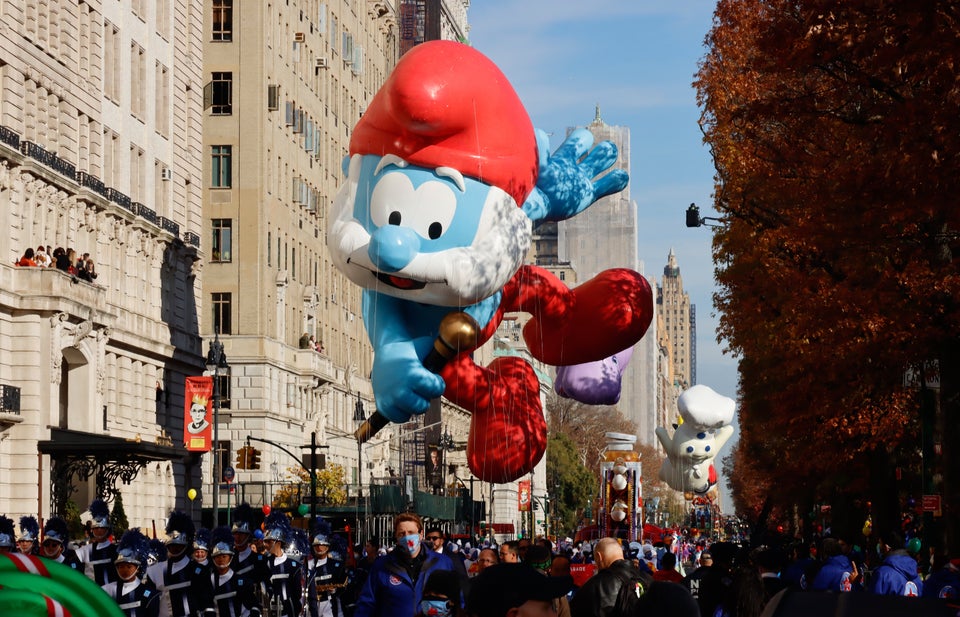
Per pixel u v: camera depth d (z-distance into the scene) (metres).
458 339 25.33
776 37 26.52
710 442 65.94
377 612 15.86
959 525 28.88
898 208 25.17
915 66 23.98
